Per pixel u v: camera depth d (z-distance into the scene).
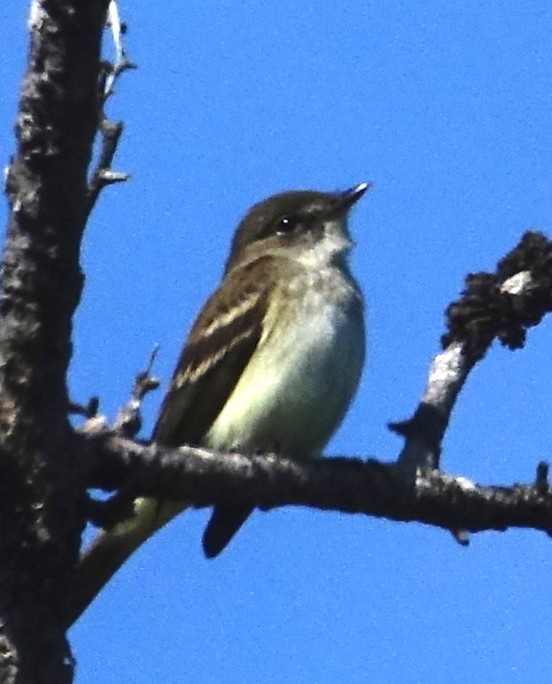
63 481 9.38
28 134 8.55
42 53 8.33
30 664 9.09
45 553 9.32
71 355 9.25
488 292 11.94
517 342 11.91
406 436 11.26
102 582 11.76
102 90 9.49
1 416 9.21
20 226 8.87
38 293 8.98
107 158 9.45
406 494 10.76
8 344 9.09
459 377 11.76
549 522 10.98
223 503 10.41
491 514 10.91
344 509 10.71
